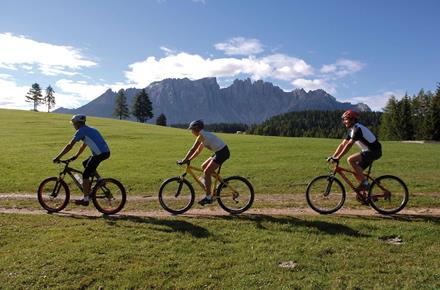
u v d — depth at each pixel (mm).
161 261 8211
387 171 19906
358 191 11273
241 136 46125
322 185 11797
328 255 8477
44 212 12094
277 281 7395
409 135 93625
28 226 10336
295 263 8102
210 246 8953
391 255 8430
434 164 22375
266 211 11992
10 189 15672
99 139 11312
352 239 9352
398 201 11766
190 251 8711
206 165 11438
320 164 22062
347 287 7141
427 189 15133
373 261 8141
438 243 9078
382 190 11234
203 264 8070
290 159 24250
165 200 12391
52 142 32750
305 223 10414
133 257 8375
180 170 20484
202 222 10578
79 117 11250
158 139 37688
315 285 7227
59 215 11578
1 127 47156
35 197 14320
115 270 7848
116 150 28734
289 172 19406
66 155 25391
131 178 18078
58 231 9875
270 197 14422
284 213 11672
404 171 19875
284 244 9000
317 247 8812
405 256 8398
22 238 9477
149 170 20422
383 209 11602
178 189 11742
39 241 9234
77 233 9688
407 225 10125
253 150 29062
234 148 30422
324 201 12203
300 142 35938
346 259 8242
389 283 7258
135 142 34625
